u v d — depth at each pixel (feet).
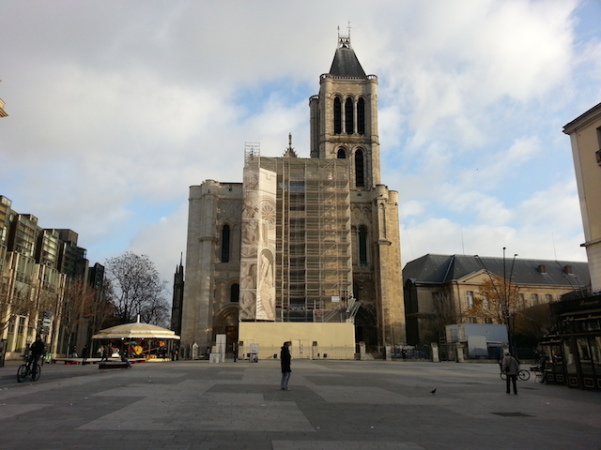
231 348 223.71
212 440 27.89
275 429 31.83
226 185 240.94
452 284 264.11
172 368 107.14
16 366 111.65
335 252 234.79
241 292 205.87
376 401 48.60
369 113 287.07
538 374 88.63
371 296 242.99
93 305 213.87
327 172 246.88
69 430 29.76
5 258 156.35
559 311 70.74
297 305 226.79
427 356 198.29
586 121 96.07
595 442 29.22
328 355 190.29
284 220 238.89
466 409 43.78
